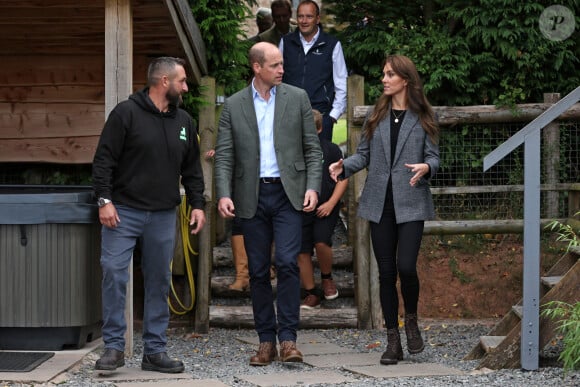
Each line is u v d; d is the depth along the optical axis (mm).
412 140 7223
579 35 10617
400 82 7277
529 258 6859
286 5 11039
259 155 7250
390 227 7285
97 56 10148
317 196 7258
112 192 6938
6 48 10023
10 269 7484
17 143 10242
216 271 10078
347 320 9195
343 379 6691
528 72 10562
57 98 10219
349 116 9852
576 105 9969
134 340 8625
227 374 7016
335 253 9906
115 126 6816
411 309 7336
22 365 6977
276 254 7215
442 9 11109
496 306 9531
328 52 9820
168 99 6969
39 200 7434
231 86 10453
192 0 10031
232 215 7227
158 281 7082
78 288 7531
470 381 6570
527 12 10352
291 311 7246
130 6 7664
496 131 10383
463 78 10562
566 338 6555
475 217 10297
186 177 7250
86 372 7012
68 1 8312
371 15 11273
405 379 6691
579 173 10391
